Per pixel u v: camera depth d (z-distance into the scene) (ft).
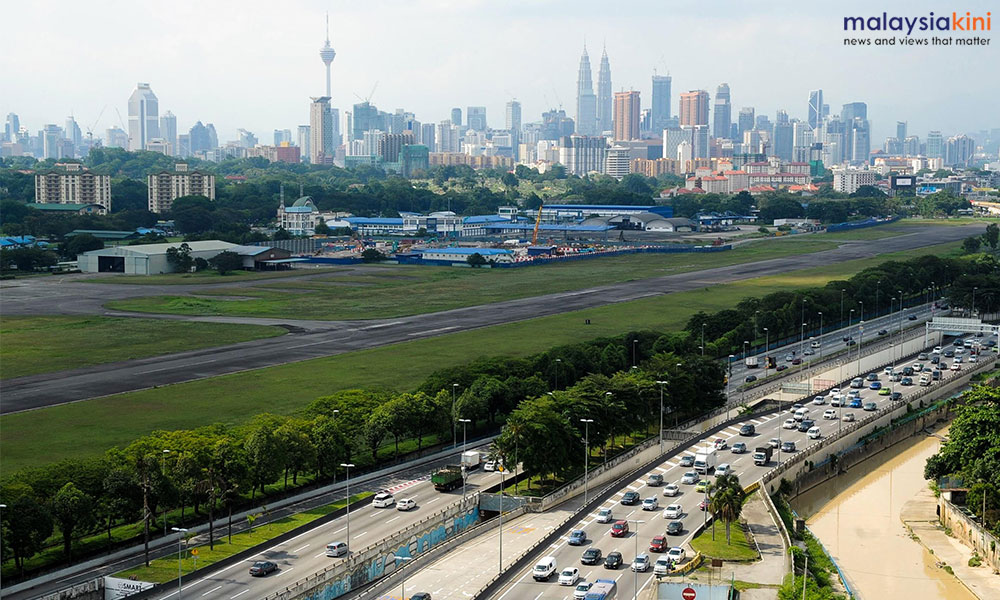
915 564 640.99
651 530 609.01
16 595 517.96
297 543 590.55
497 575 542.57
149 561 565.12
